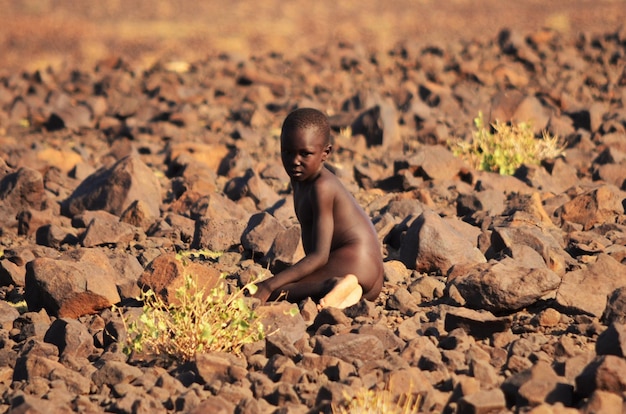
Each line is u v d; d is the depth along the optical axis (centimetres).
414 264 2669
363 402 1638
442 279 2566
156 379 1886
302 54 7850
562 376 1797
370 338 1936
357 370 1855
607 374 1653
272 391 1767
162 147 4916
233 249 2961
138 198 3425
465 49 7356
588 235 2908
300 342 2016
